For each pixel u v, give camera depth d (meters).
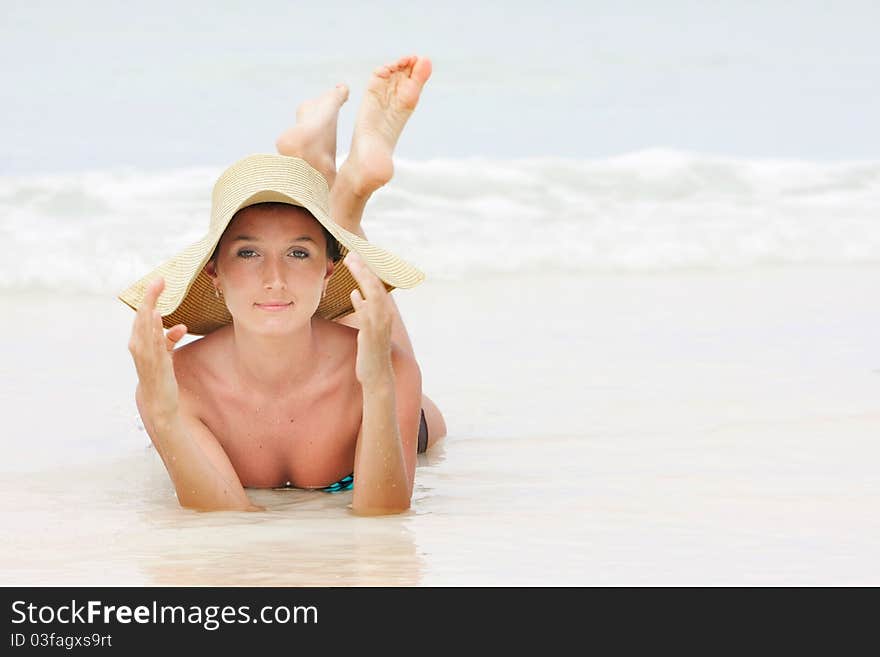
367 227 10.64
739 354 7.25
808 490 4.70
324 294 4.98
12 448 5.48
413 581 3.75
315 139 6.14
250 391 4.68
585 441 5.53
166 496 4.74
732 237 10.73
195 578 3.79
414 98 5.89
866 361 7.04
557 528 4.26
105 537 4.18
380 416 4.33
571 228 10.85
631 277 9.85
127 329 8.16
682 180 12.13
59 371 6.97
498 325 8.15
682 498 4.61
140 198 11.27
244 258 4.34
